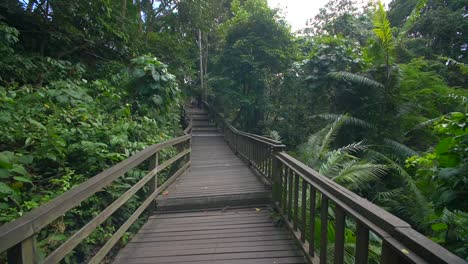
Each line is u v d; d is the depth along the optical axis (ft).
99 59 25.34
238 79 43.57
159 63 19.48
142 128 15.98
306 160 19.42
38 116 12.19
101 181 6.69
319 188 7.02
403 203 16.24
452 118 7.11
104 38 23.32
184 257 8.70
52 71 18.07
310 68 28.14
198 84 65.46
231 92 42.75
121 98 17.99
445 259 2.99
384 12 22.47
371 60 24.70
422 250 3.37
